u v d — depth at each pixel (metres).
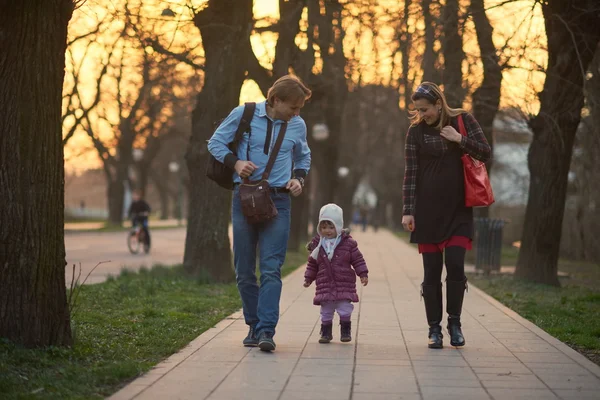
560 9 14.09
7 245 6.44
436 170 7.34
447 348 7.36
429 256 7.44
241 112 7.13
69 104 25.22
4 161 6.45
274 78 17.58
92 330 8.09
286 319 9.35
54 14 6.59
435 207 7.31
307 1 15.69
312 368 6.35
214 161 7.14
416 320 9.40
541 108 15.40
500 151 36.56
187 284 14.00
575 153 25.25
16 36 6.45
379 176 71.75
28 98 6.48
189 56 16.09
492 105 17.06
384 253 28.16
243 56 15.27
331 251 7.68
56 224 6.66
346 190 55.94
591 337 8.35
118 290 12.53
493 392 5.58
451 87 15.95
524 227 16.34
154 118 48.41
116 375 5.93
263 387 5.68
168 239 40.19
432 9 14.00
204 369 6.29
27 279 6.48
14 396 5.17
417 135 7.42
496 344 7.61
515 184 36.62
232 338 7.82
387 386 5.73
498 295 13.45
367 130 47.06
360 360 6.71
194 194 15.49
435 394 5.50
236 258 7.30
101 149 45.38
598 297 12.78
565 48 14.46
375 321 9.29
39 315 6.53
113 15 12.27
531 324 9.09
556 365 6.55
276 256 7.15
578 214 26.53
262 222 7.18
